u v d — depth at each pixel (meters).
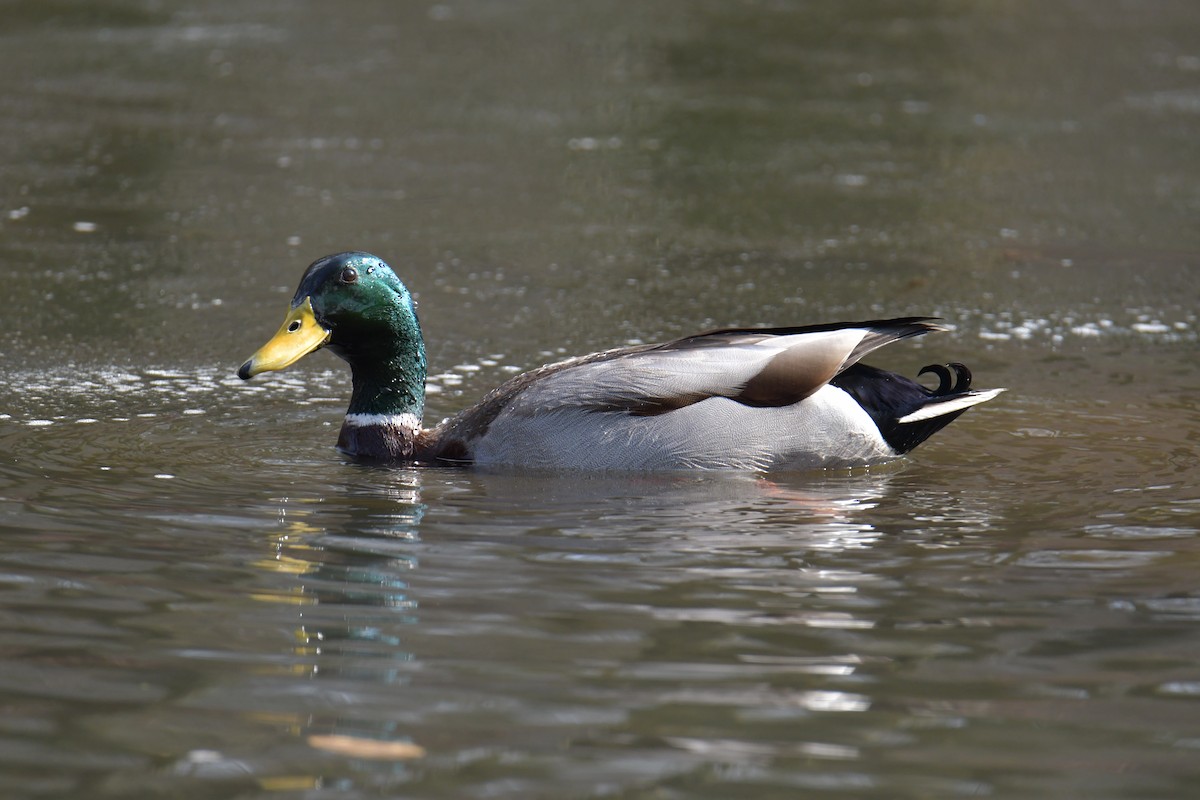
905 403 10.93
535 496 10.16
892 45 32.31
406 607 8.00
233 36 31.77
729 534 9.34
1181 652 7.44
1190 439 11.72
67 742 6.44
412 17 34.38
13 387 12.86
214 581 8.38
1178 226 19.86
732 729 6.59
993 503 10.05
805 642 7.55
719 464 10.63
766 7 36.56
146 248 18.02
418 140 23.91
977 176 22.39
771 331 11.01
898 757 6.35
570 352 14.52
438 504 9.97
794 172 22.47
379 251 18.17
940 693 6.97
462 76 28.58
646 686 7.02
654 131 24.83
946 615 7.95
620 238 19.02
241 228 19.02
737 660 7.32
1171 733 6.57
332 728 6.57
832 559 8.86
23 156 22.17
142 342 14.47
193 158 22.42
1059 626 7.79
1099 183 22.03
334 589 8.27
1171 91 28.19
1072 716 6.72
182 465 10.84
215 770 6.21
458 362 14.11
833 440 10.73
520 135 24.38
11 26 32.19
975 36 33.41
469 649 7.44
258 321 15.34
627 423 10.68
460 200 20.66
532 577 8.50
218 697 6.88
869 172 22.53
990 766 6.27
